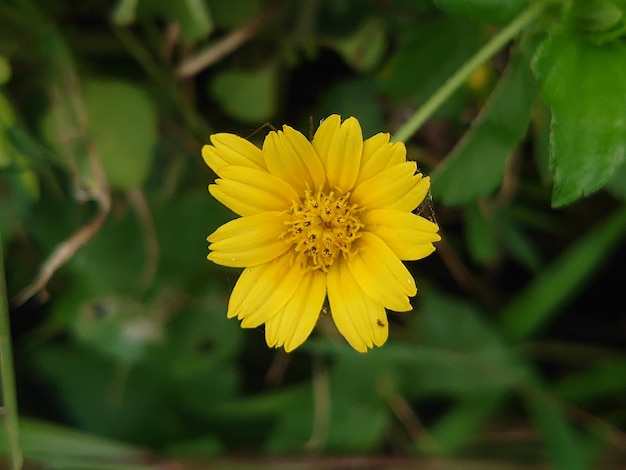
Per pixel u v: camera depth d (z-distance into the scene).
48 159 0.17
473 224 0.18
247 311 0.14
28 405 0.19
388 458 0.19
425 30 0.16
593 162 0.14
